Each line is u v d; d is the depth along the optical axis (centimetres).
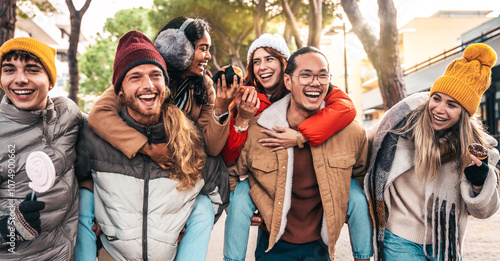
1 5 643
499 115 1694
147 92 203
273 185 251
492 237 561
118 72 206
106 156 216
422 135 241
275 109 261
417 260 247
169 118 217
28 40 192
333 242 249
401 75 949
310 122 245
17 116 190
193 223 235
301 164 257
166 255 219
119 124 211
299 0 1448
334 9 1597
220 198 247
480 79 231
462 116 238
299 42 1356
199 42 246
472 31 2236
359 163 269
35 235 187
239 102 237
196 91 252
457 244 244
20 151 189
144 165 219
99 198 223
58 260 203
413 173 250
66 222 210
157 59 209
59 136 202
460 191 243
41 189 183
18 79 189
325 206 249
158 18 1534
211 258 490
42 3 1697
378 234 255
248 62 316
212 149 234
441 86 234
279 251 267
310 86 240
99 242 240
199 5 1467
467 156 235
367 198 261
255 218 263
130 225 213
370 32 949
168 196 218
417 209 251
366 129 294
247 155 258
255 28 1492
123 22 2086
